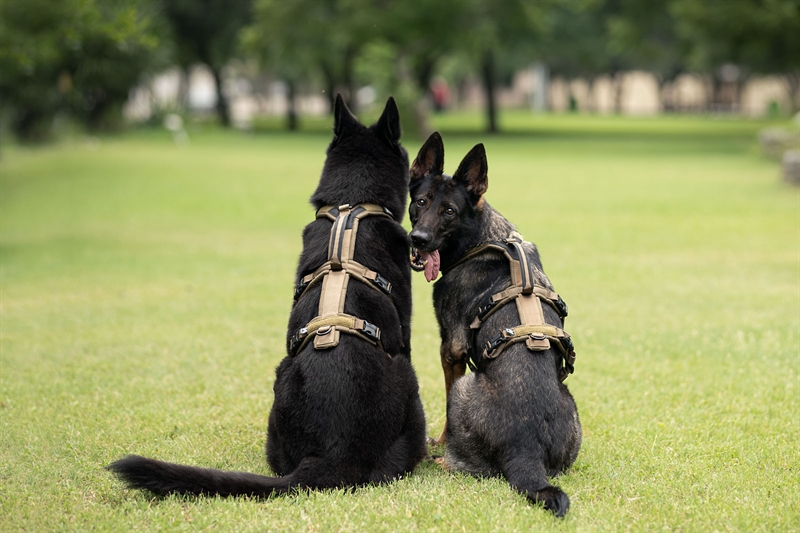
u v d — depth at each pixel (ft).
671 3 135.44
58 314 28.53
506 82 294.87
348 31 132.16
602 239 42.11
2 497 14.20
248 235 45.29
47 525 13.07
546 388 14.02
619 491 14.32
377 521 12.79
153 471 13.15
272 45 143.33
